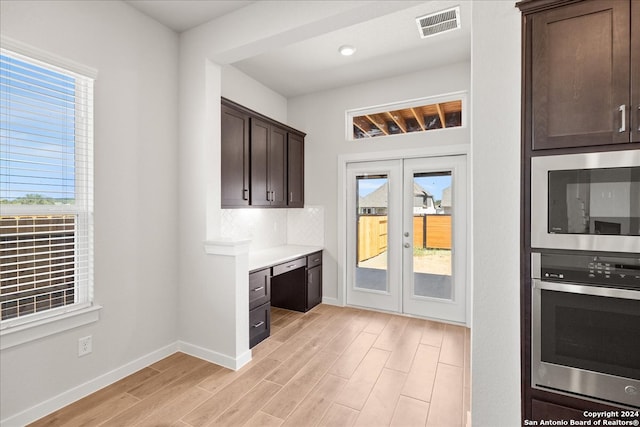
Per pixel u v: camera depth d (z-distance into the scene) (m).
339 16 1.98
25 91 1.77
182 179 2.65
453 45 2.95
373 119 3.86
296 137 3.99
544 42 1.28
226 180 2.85
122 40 2.24
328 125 4.02
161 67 2.53
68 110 1.98
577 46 1.22
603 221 1.20
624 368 1.18
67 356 1.95
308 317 3.56
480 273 1.44
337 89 3.95
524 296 1.34
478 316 1.44
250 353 2.54
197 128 2.56
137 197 2.36
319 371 2.38
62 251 1.93
